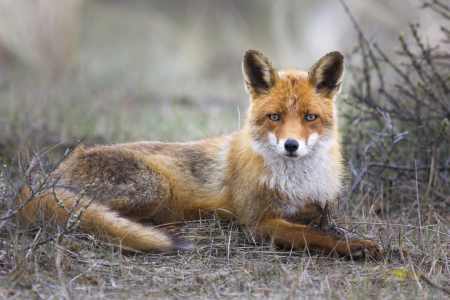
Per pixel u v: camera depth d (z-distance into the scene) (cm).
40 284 604
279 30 2714
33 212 777
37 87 1933
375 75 1797
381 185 990
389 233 824
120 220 778
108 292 607
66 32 2392
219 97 2047
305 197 839
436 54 1191
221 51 2825
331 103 855
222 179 908
